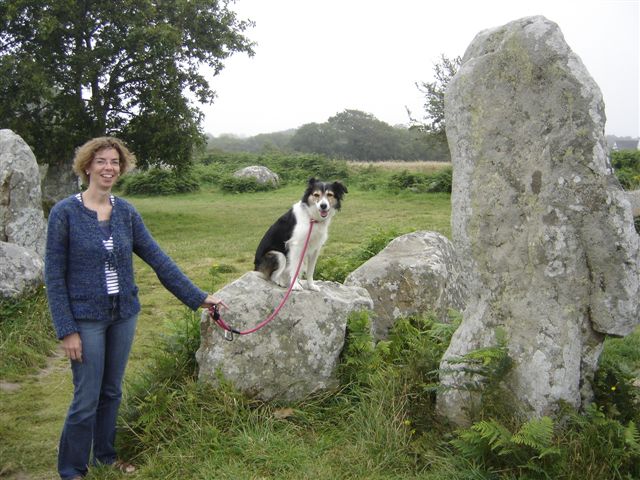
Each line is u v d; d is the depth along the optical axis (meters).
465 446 3.29
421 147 73.00
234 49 19.59
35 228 8.92
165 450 3.71
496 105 3.57
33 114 17.30
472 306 3.83
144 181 28.27
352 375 4.34
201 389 4.11
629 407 3.44
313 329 4.30
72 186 18.44
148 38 16.66
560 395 3.33
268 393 4.20
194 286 3.77
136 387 4.28
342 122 74.81
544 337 3.38
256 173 29.05
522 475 3.07
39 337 6.25
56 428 4.43
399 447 3.57
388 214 18.36
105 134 17.59
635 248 3.26
